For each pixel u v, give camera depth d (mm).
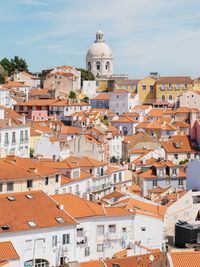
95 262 74375
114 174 138875
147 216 92500
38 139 150375
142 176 137500
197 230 96000
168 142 177375
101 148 176625
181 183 139250
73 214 86062
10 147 137750
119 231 89625
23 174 98938
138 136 185625
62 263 80312
